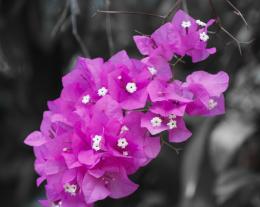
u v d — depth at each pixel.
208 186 1.17
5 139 1.61
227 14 1.24
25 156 1.61
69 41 1.43
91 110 0.82
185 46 0.84
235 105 1.38
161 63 0.83
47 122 0.85
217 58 1.30
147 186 1.50
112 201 1.46
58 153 0.82
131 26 1.32
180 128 0.82
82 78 0.85
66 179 0.81
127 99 0.82
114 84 0.82
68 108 0.84
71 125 0.82
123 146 0.81
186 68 1.36
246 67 1.31
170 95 0.82
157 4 1.38
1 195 1.59
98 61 0.84
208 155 1.18
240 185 1.29
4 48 1.37
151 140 0.82
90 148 0.81
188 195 1.15
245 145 1.43
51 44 1.44
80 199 0.82
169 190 1.46
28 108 1.60
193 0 1.30
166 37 0.84
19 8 1.34
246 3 1.20
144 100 0.82
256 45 1.26
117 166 0.81
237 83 1.36
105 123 0.81
